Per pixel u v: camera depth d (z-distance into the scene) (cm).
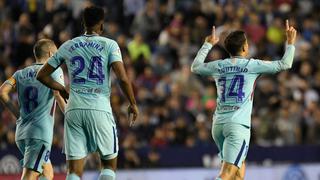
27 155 3127
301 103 5988
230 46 3098
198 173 5156
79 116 2778
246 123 3034
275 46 6488
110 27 6038
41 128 3123
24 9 6153
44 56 3162
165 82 5778
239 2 6769
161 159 5241
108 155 2808
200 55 3164
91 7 2839
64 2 6116
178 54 6153
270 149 5538
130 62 5906
